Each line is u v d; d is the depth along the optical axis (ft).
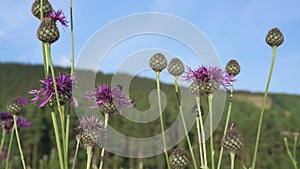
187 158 15.76
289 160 102.58
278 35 15.43
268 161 112.98
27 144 92.17
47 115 95.30
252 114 145.69
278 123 131.44
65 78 13.65
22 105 19.40
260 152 116.47
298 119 143.13
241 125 125.29
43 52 13.32
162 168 81.51
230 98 15.90
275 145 118.42
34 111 94.73
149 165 81.76
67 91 13.57
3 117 23.63
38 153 92.38
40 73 274.36
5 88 224.12
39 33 12.83
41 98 13.48
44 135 94.22
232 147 14.73
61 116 12.55
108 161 82.48
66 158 12.62
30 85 245.04
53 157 57.31
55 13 14.87
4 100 99.19
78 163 74.64
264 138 121.08
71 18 14.39
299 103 264.11
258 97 265.75
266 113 146.61
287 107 256.93
